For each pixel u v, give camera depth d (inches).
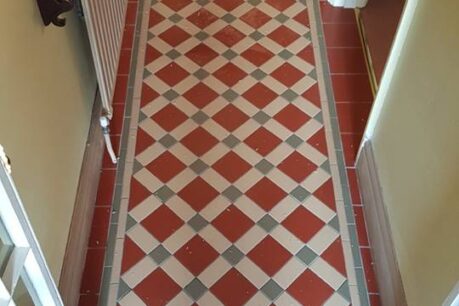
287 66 93.5
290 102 88.7
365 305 69.5
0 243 40.9
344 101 89.0
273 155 82.4
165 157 82.1
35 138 56.6
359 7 101.3
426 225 57.4
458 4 51.9
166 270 71.6
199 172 80.5
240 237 74.4
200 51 95.4
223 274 71.2
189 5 102.8
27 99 54.5
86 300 69.2
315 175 80.6
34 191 56.2
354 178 80.5
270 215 76.5
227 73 92.4
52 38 62.5
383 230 69.5
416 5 60.7
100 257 72.6
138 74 92.0
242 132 85.0
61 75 65.8
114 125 85.5
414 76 61.4
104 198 77.9
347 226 75.8
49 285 46.3
